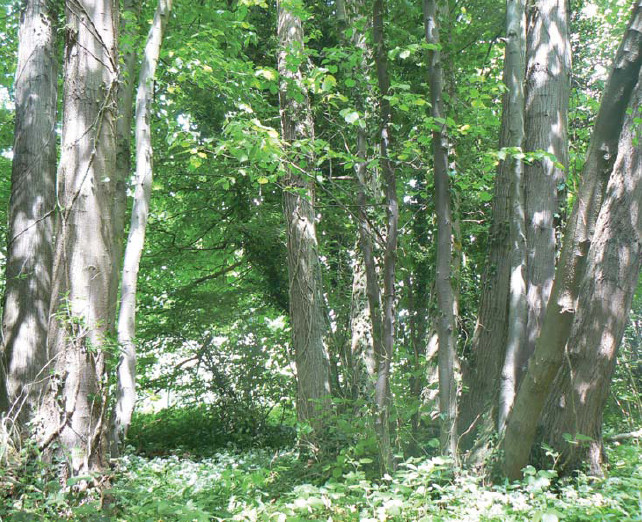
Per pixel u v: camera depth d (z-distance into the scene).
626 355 10.42
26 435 5.85
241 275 15.95
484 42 11.37
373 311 6.47
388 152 6.46
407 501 4.81
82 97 6.41
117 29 6.80
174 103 12.66
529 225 6.75
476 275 10.57
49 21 8.88
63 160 6.36
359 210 6.75
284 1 8.99
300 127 9.11
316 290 9.25
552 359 5.01
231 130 6.36
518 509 4.65
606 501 4.70
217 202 14.46
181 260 15.40
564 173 6.85
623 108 4.63
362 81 7.31
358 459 6.35
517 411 5.46
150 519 4.67
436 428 6.89
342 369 9.77
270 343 13.67
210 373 13.79
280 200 13.89
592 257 5.80
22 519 4.57
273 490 6.37
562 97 7.00
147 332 14.06
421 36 8.30
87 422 5.89
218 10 12.53
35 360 8.31
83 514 4.89
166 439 12.91
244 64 9.35
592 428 5.81
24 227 8.61
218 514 4.67
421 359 7.69
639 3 4.63
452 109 7.66
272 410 13.60
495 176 7.59
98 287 6.20
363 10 8.73
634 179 5.56
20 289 8.45
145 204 6.32
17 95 8.91
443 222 5.88
